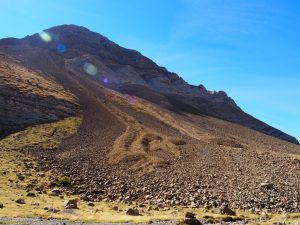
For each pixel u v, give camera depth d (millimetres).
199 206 56844
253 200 60188
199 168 92000
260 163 103188
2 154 92312
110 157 101750
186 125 194000
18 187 63719
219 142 154375
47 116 138250
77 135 124875
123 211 51031
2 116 124438
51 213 46719
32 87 165250
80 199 60781
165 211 51969
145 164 93375
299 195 64562
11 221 40469
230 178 79812
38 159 92062
